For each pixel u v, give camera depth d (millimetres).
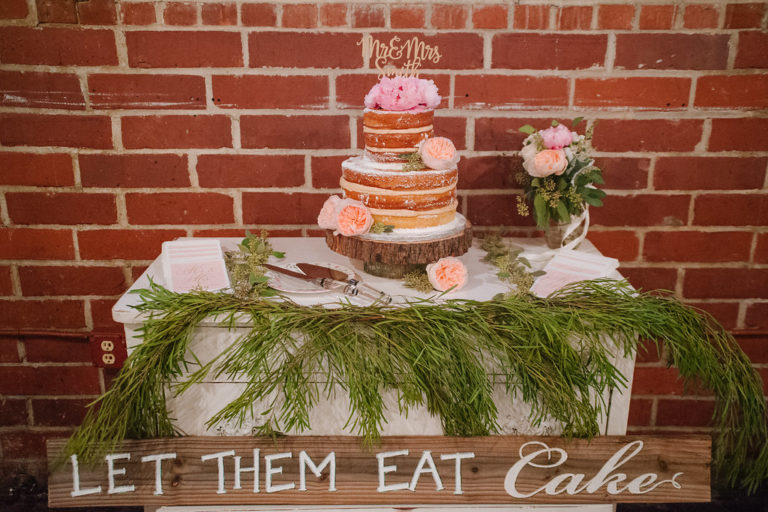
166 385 1291
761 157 1707
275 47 1628
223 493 1334
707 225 1769
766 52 1626
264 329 1223
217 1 1592
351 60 1642
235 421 1323
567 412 1265
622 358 1318
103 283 1809
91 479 1308
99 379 1892
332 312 1248
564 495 1354
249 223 1771
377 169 1369
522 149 1579
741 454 1548
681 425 1934
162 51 1622
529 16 1611
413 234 1367
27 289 1802
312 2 1598
